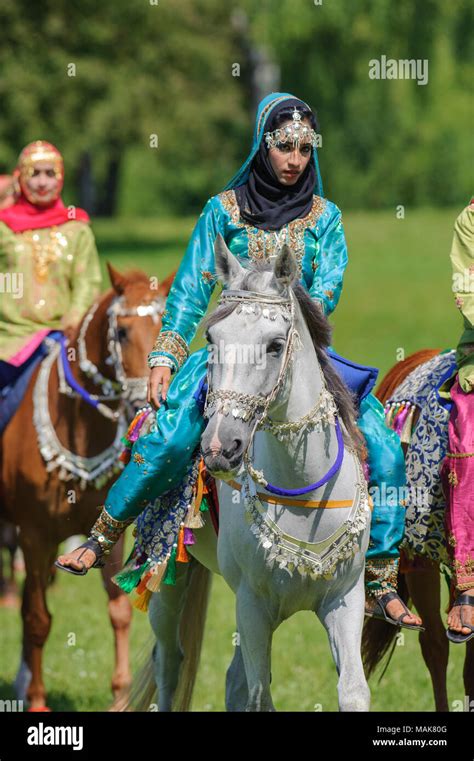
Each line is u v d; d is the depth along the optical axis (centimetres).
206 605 868
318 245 759
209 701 1020
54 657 1195
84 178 5919
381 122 5347
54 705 1034
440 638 891
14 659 1216
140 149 5741
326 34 4266
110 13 4784
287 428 670
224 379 618
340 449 698
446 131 5528
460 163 5534
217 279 700
